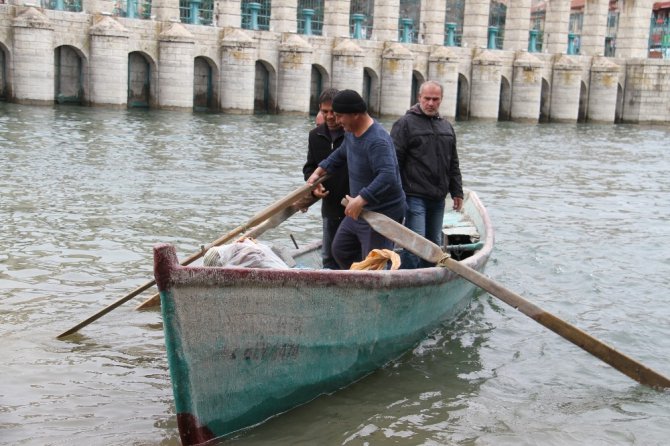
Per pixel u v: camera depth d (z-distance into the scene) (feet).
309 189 39.01
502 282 51.78
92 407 31.45
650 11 261.65
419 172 44.37
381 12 217.97
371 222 36.47
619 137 187.93
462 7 288.10
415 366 37.14
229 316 28.35
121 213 65.67
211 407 28.73
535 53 244.01
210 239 58.44
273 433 30.17
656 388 35.53
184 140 121.19
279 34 196.24
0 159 89.61
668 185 103.60
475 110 232.73
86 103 168.45
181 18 205.05
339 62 204.03
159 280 26.53
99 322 40.34
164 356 36.68
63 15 162.61
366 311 33.81
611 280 53.57
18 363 34.96
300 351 31.32
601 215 78.69
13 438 28.86
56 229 58.59
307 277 30.42
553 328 35.12
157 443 28.96
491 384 35.63
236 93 185.88
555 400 34.30
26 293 43.83
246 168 95.91
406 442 29.96
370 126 36.55
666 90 255.91
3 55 160.66
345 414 31.94
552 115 248.11
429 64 223.92
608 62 251.80
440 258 36.40
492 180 99.25
